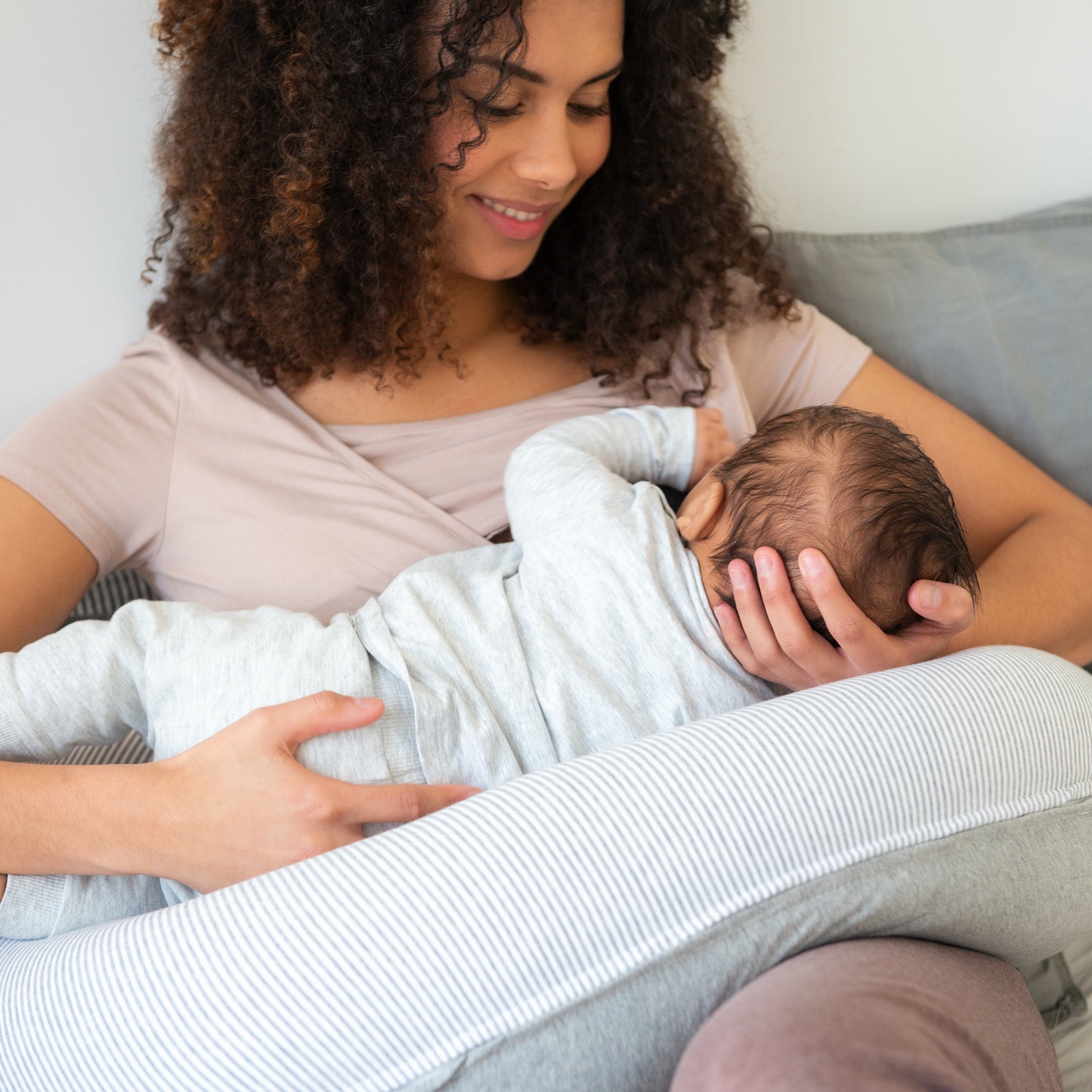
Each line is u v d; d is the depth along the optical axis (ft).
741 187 4.15
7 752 2.76
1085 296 4.23
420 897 1.98
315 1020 1.92
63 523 3.31
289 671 2.72
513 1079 1.92
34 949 2.39
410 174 3.31
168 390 3.57
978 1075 1.81
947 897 2.12
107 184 3.76
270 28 3.23
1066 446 4.21
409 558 3.52
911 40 4.54
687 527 2.98
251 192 3.44
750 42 4.42
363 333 3.56
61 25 3.55
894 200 4.84
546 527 3.05
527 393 3.93
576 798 2.09
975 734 2.26
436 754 2.62
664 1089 2.01
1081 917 2.32
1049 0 4.54
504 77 3.07
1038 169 4.86
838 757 2.15
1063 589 3.63
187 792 2.52
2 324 3.78
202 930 2.04
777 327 4.17
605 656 2.76
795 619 2.67
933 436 4.02
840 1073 1.67
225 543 3.46
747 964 2.01
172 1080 1.96
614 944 1.98
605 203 3.88
